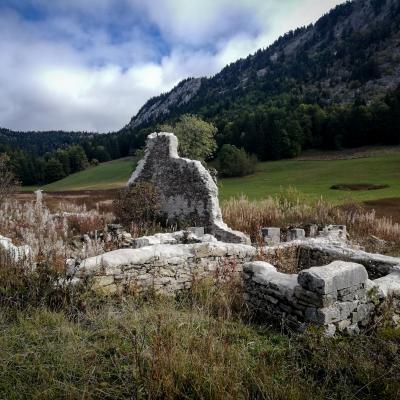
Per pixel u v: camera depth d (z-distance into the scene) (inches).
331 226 589.3
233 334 171.8
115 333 155.5
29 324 160.6
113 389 119.5
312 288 169.8
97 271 213.6
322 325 164.2
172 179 635.5
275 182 1847.9
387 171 1825.8
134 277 228.5
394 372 138.6
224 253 280.8
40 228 490.9
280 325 187.5
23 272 194.2
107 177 2738.7
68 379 124.0
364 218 694.5
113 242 434.9
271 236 506.6
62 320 166.1
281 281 194.4
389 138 2652.6
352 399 126.6
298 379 133.5
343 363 145.2
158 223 638.5
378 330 175.3
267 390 123.6
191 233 413.7
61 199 1331.2
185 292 247.1
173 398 117.2
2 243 259.0
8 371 124.5
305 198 813.2
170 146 646.5
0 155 716.0
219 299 221.3
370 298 183.5
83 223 592.7
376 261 285.9
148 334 154.1
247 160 2255.2
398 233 613.9
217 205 573.3
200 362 129.0
